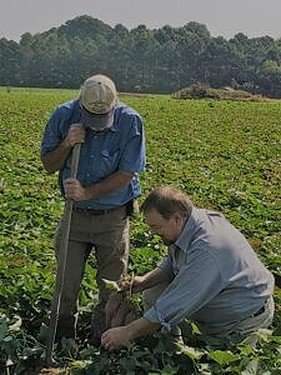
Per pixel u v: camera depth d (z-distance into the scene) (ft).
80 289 17.74
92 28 388.78
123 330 14.75
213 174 44.93
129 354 14.89
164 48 332.80
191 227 14.62
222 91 202.90
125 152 16.05
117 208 16.58
